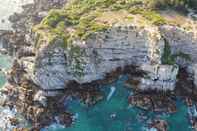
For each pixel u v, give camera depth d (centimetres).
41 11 14425
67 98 11462
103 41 11569
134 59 11719
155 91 11412
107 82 11694
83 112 11188
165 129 10706
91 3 12888
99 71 11712
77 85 11675
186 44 11619
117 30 11525
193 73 11619
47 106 11262
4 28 14162
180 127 10781
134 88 11506
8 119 11181
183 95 11375
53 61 11419
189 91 11450
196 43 11488
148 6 12369
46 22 12231
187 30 11531
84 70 11500
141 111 11119
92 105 11294
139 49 11581
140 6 12450
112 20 11894
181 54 11706
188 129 10738
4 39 13588
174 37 11594
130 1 12625
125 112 11131
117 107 11231
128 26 11538
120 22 11744
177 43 11650
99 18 12062
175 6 12281
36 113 11100
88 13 12475
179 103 11256
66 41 11512
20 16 14600
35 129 10838
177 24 11675
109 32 11550
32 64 11744
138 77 11562
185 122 10881
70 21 12169
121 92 11512
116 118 11019
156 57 11225
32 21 14012
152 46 11325
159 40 11281
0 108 11519
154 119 10919
